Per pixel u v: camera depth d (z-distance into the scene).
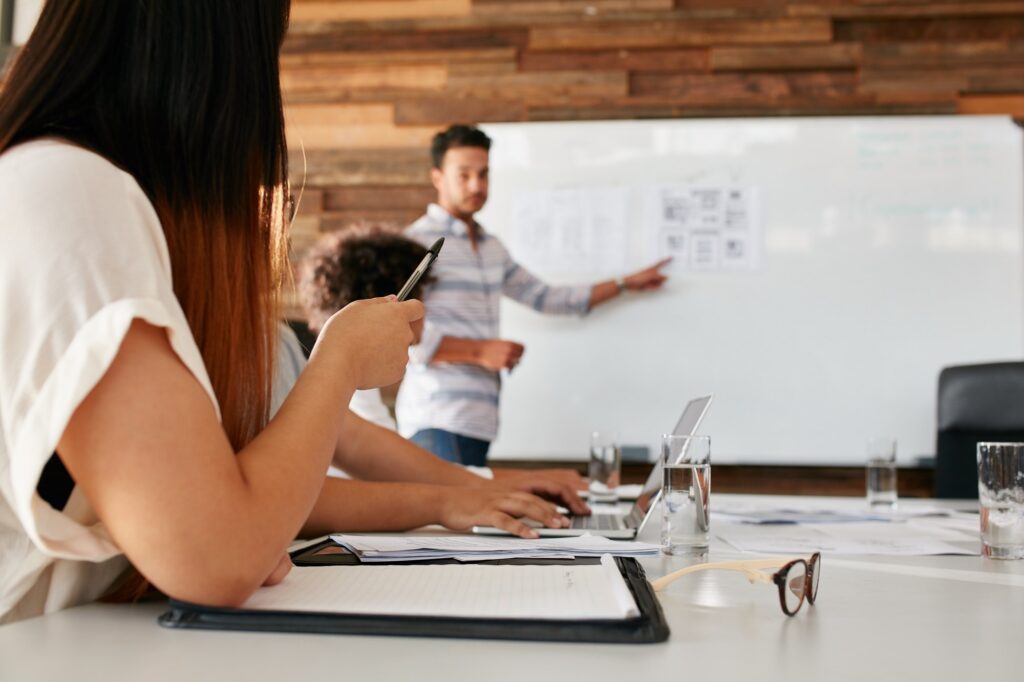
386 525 1.19
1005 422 2.48
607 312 3.61
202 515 0.60
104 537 0.68
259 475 0.65
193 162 0.75
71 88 0.72
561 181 3.64
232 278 0.76
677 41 3.71
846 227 3.56
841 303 3.54
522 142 3.67
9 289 0.61
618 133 3.64
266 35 0.79
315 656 0.57
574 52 3.76
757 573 0.74
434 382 3.30
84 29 0.72
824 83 3.67
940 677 0.54
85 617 0.68
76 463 0.61
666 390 3.58
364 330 0.78
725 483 3.58
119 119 0.73
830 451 3.52
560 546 0.95
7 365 0.61
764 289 3.57
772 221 3.58
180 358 0.64
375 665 0.55
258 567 0.63
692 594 0.80
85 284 0.62
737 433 3.55
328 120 3.83
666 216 3.61
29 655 0.57
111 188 0.66
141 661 0.56
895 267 3.54
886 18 3.66
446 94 3.79
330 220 3.79
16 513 0.70
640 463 3.57
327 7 3.84
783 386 3.54
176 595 0.63
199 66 0.74
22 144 0.69
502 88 3.77
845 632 0.66
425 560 0.89
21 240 0.62
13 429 0.61
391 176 3.78
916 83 3.64
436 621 0.62
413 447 1.41
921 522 1.49
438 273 3.32
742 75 3.70
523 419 3.62
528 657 0.57
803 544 1.15
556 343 3.62
